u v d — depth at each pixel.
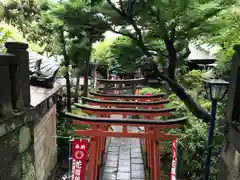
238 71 2.44
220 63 5.61
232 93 2.56
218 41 5.10
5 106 2.57
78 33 4.88
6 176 2.68
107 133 4.20
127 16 4.32
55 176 6.13
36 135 4.32
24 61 3.04
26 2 7.69
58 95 8.99
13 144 2.83
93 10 4.39
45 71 5.55
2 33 5.41
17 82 2.85
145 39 4.92
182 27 4.44
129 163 6.96
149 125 4.06
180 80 6.14
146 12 4.23
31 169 3.47
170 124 4.04
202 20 4.20
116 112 5.01
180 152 6.11
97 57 8.77
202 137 5.85
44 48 9.99
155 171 4.33
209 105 6.27
